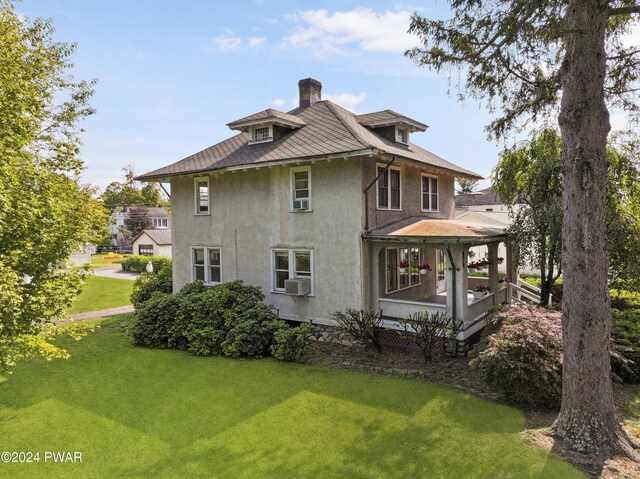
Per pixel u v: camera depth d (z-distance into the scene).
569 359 6.07
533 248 11.41
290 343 10.20
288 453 5.81
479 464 5.41
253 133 14.24
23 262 6.51
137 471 5.40
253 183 13.52
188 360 10.55
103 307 18.72
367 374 9.21
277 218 12.94
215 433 6.46
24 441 6.28
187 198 15.55
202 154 15.64
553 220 10.46
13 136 6.85
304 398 7.83
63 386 8.66
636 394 8.02
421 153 14.93
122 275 34.28
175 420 6.96
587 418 5.86
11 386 8.66
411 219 12.95
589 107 5.73
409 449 5.86
